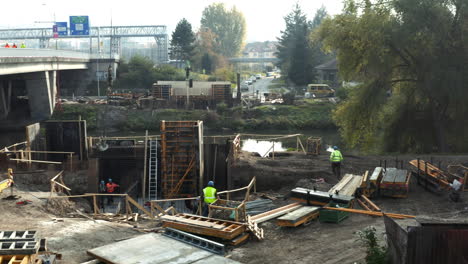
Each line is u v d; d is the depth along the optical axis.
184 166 31.02
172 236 14.88
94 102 79.62
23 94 73.81
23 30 147.88
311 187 22.80
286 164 28.75
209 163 33.69
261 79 142.88
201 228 15.05
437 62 33.50
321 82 105.56
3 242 11.41
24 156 30.30
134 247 13.70
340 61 37.06
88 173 28.81
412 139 39.03
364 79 38.03
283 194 24.31
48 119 67.00
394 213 18.44
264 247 14.75
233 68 162.88
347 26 35.59
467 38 32.69
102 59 101.38
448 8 33.44
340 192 19.84
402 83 39.03
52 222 17.98
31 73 63.94
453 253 10.02
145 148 31.83
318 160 30.03
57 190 26.58
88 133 70.44
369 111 36.41
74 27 111.88
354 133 37.16
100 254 13.05
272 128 72.81
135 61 106.44
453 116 35.97
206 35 158.50
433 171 23.06
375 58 34.09
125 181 34.34
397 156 31.73
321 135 66.88
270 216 17.75
